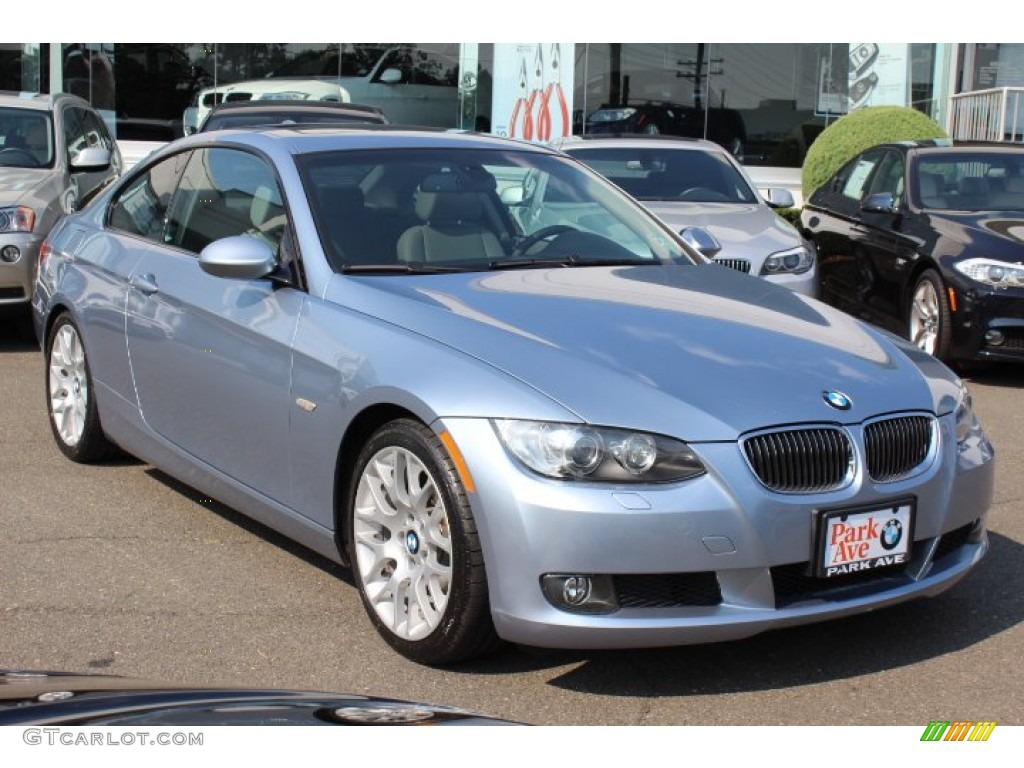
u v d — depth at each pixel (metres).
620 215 5.38
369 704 2.13
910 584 3.88
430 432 3.76
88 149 9.80
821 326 4.40
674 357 3.85
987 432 7.20
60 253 6.13
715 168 10.27
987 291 8.35
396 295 4.21
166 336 5.05
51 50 16.98
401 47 16.97
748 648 4.05
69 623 4.20
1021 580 4.70
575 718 3.55
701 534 3.50
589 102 16.98
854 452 3.75
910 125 14.75
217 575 4.66
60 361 6.10
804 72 17.11
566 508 3.46
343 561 4.28
